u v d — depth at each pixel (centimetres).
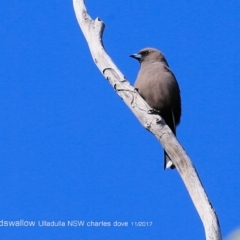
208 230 987
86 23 1234
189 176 1057
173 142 1096
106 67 1180
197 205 1027
